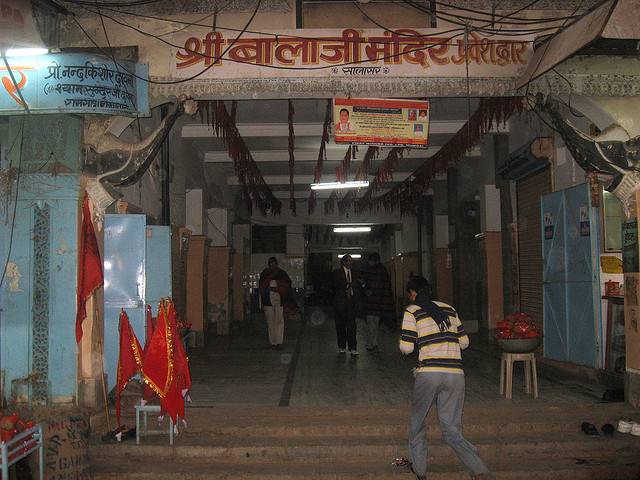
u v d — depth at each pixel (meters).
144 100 7.29
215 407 7.24
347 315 11.92
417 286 5.65
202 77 7.48
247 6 7.53
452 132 12.36
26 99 6.55
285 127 12.71
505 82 7.53
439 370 5.23
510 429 6.45
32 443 4.91
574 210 8.96
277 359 11.70
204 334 14.26
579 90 7.26
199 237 14.30
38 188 6.87
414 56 7.55
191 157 13.73
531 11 7.62
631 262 7.07
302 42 7.52
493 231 13.95
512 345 7.45
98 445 6.10
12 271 6.87
